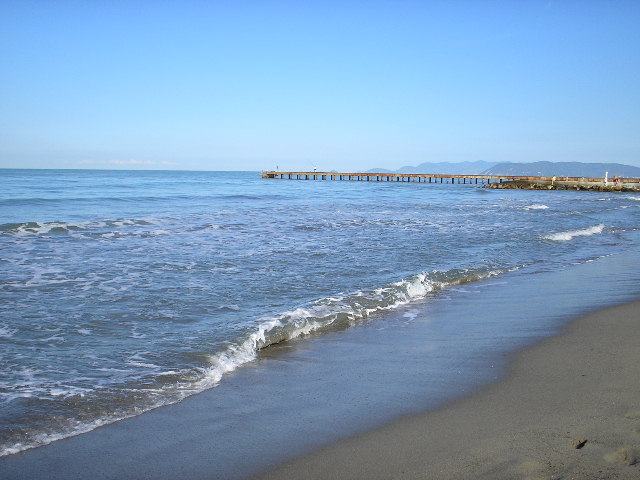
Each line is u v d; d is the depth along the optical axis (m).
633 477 3.15
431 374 5.49
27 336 6.47
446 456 3.62
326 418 4.38
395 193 49.41
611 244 16.64
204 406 4.63
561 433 3.87
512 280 10.99
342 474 3.44
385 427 4.17
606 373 5.32
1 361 5.60
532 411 4.38
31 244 13.45
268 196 38.88
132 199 31.08
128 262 11.44
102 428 4.16
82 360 5.71
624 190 59.44
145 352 5.99
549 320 7.73
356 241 15.30
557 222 22.80
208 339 6.46
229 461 3.65
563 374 5.35
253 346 6.36
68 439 3.97
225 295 8.76
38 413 4.38
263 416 4.43
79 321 7.15
